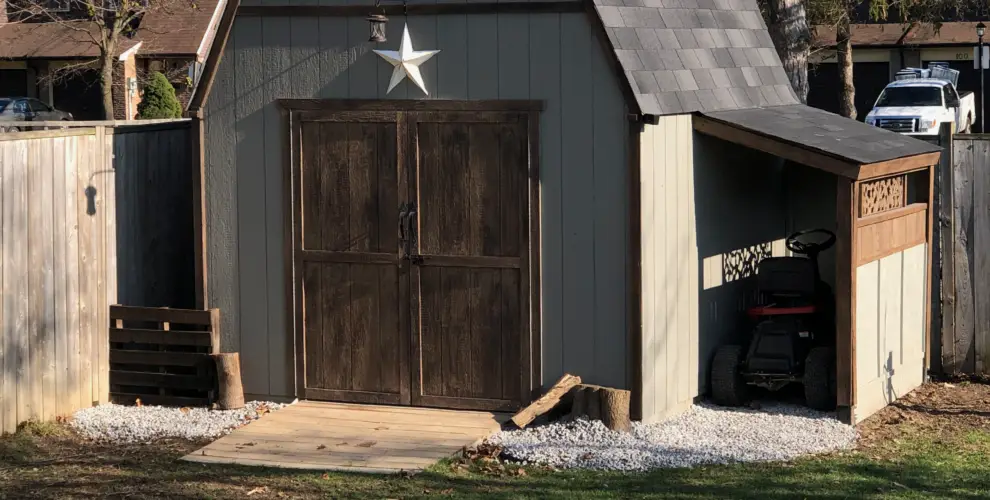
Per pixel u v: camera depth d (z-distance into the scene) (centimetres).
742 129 892
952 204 1028
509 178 876
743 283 1029
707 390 960
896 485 716
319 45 915
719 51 993
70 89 4041
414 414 897
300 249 936
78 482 745
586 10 841
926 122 2855
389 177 908
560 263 868
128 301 994
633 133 835
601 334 860
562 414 877
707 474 744
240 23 935
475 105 878
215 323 949
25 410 868
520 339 884
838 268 864
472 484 728
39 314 880
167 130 1051
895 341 955
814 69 3403
